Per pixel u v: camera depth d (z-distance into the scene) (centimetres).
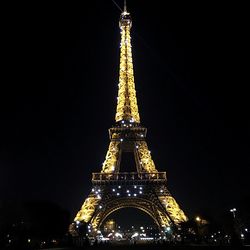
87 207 18050
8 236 13475
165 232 17812
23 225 14000
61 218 14900
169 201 18175
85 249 11169
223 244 14050
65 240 15175
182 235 16475
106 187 18788
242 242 13538
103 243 16688
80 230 16362
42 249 11275
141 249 10750
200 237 16125
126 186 18825
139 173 19162
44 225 14388
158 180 18862
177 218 17612
